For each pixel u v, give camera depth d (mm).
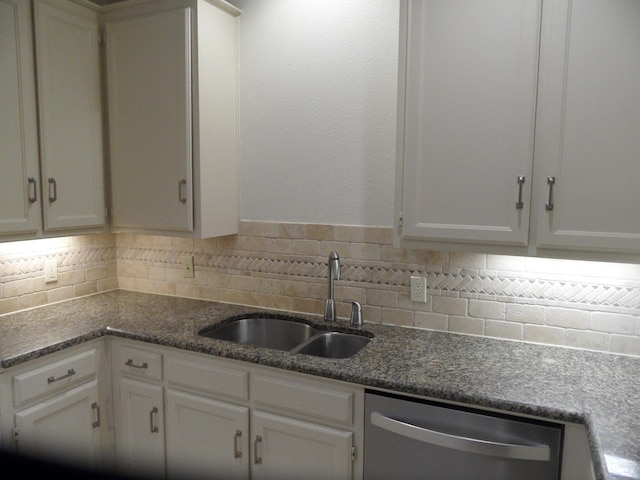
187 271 2670
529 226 1673
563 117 1591
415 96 1792
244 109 2434
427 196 1812
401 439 1598
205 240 2607
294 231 2375
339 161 2252
